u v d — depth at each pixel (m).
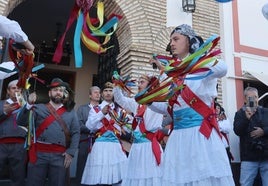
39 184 3.29
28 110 3.25
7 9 5.03
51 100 3.60
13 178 3.96
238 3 6.99
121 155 3.97
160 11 6.06
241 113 4.74
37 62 8.38
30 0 7.12
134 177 3.09
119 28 5.93
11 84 3.91
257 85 6.93
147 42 5.77
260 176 4.87
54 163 3.38
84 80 8.80
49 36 8.51
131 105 3.31
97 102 4.61
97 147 3.93
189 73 1.83
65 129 3.51
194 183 1.80
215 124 1.93
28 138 3.30
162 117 3.16
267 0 7.28
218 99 6.36
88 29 1.60
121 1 5.68
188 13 6.36
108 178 3.82
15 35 1.46
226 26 6.71
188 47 2.03
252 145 4.44
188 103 1.94
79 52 1.48
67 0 7.21
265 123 4.42
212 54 1.79
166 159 1.97
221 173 1.80
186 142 1.90
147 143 3.13
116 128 4.03
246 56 6.77
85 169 3.98
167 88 1.87
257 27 7.08
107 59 6.59
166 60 2.10
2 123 3.99
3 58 2.64
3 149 3.93
